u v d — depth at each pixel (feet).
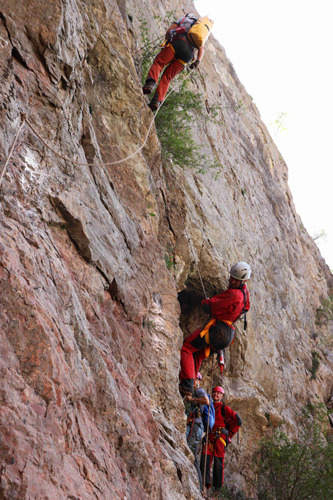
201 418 22.94
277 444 34.53
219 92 53.06
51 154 13.06
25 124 12.13
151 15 37.45
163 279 19.52
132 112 20.17
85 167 15.01
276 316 44.98
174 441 15.88
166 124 27.99
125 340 14.79
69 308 10.87
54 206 12.67
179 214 26.84
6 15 12.48
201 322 32.58
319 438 34.24
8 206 10.39
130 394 12.94
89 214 14.19
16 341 8.32
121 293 15.06
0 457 6.99
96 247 14.03
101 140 18.47
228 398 32.17
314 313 58.18
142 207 19.40
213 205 36.37
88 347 10.93
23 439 7.43
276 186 60.59
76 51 14.57
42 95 13.07
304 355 48.42
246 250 41.32
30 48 13.01
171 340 18.53
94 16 20.86
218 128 46.42
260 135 63.31
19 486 6.95
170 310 19.07
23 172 11.49
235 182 44.96
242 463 32.45
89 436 9.91
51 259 11.06
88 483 8.89
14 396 7.73
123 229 16.79
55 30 13.34
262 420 34.68
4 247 9.09
